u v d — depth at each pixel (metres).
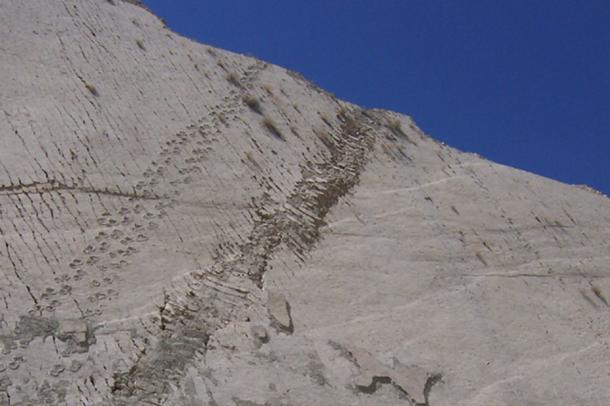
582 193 25.36
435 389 17.11
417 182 23.20
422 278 19.95
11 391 14.08
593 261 22.38
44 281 16.39
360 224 20.97
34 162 19.02
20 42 22.77
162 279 17.38
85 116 20.91
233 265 18.41
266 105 23.92
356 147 23.75
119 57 23.61
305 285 18.59
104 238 17.83
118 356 15.36
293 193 21.09
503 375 17.91
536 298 20.52
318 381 16.28
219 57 25.39
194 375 15.51
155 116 21.83
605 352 19.36
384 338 17.84
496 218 22.73
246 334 16.80
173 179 20.03
